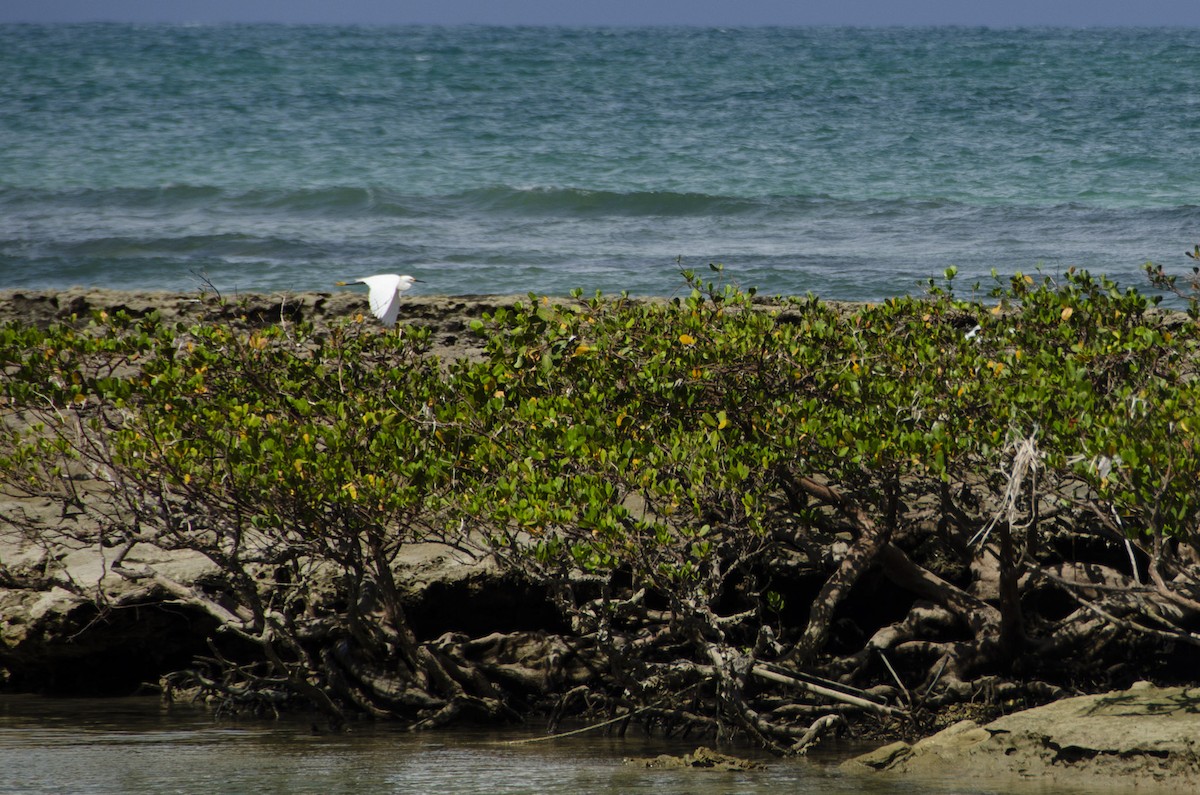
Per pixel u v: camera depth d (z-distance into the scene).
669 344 32.00
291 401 29.97
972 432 28.61
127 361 34.12
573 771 26.36
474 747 28.62
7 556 35.00
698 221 108.50
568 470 28.33
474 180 126.75
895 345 33.31
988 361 31.38
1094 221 104.94
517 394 31.30
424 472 27.81
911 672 31.95
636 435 29.44
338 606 33.22
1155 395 27.11
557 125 170.12
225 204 114.69
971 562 33.97
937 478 29.59
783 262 89.12
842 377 30.55
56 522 36.47
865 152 146.38
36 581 34.03
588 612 29.41
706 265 88.06
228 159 140.25
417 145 151.38
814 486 32.69
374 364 36.41
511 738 29.59
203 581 33.28
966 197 117.50
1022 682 30.94
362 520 28.66
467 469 28.83
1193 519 25.89
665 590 27.80
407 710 31.34
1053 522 34.16
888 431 27.97
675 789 24.89
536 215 111.50
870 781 25.33
